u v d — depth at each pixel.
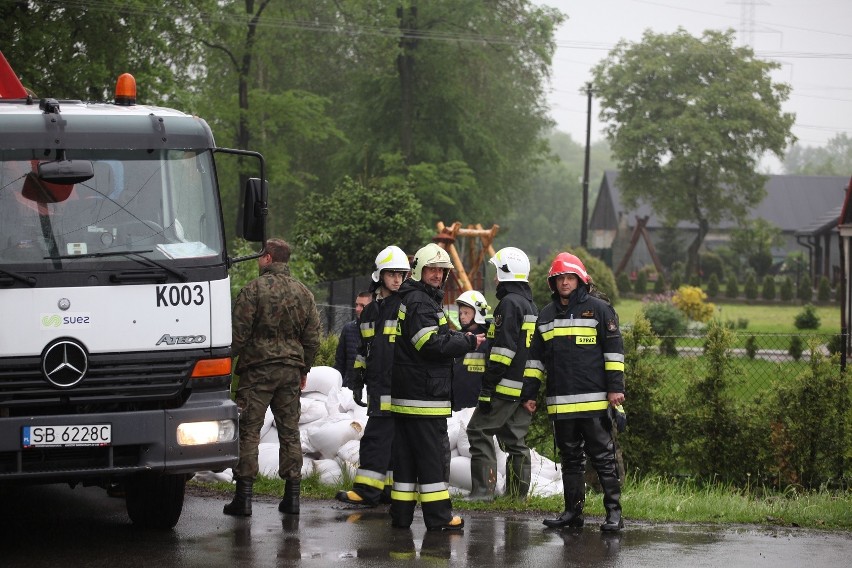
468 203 57.56
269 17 48.59
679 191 85.00
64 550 9.06
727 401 14.53
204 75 50.22
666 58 85.19
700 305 47.75
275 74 54.59
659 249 98.81
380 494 11.25
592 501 11.78
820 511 11.68
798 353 32.50
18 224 8.73
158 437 8.81
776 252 107.69
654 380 14.65
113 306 8.77
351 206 36.78
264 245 9.70
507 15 57.91
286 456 10.70
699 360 15.06
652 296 58.84
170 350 8.93
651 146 85.50
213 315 9.09
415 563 8.70
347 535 9.79
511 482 11.82
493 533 10.05
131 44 32.69
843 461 14.31
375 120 58.12
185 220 9.19
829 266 89.69
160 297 8.91
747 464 14.42
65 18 30.73
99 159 9.07
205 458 8.98
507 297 11.29
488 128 62.41
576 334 10.36
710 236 104.31
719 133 83.62
